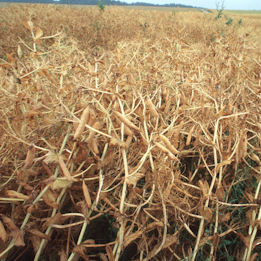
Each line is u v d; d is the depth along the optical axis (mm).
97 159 1086
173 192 1244
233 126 1344
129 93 1411
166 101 1454
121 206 950
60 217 914
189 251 1057
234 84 2240
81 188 1137
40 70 1425
